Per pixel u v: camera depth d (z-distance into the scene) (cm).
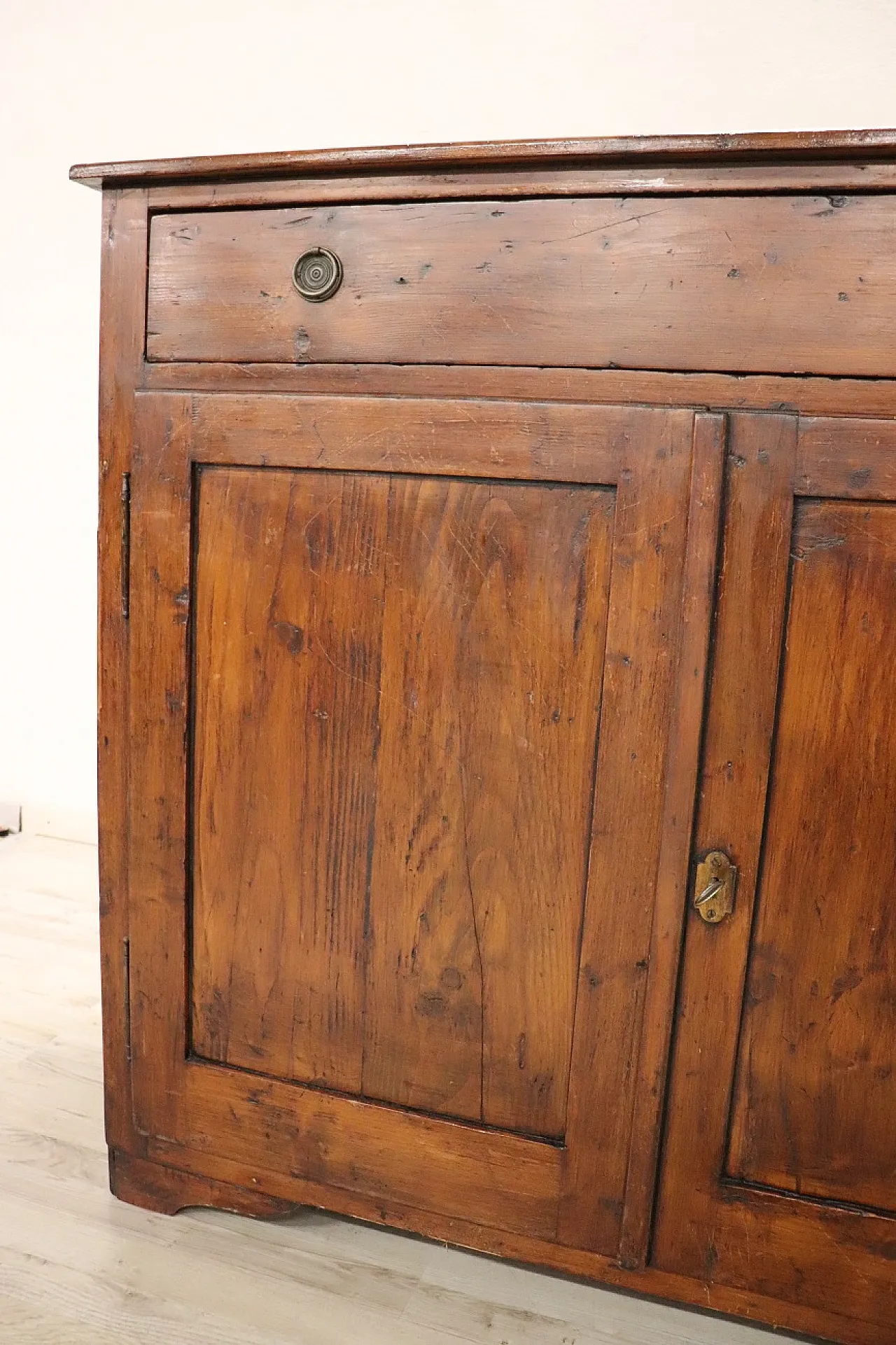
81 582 246
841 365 95
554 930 111
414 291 105
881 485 95
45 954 202
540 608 106
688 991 108
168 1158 132
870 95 185
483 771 110
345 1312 121
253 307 110
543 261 101
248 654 116
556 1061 113
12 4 231
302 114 218
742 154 93
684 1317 123
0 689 258
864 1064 104
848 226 93
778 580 99
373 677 112
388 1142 120
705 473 99
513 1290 126
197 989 126
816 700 100
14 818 260
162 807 122
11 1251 127
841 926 103
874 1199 107
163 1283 123
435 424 106
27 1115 153
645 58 196
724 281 97
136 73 226
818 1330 111
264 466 112
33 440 243
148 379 115
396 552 109
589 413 101
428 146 100
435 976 116
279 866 119
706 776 104
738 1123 109
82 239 230
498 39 203
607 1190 114
